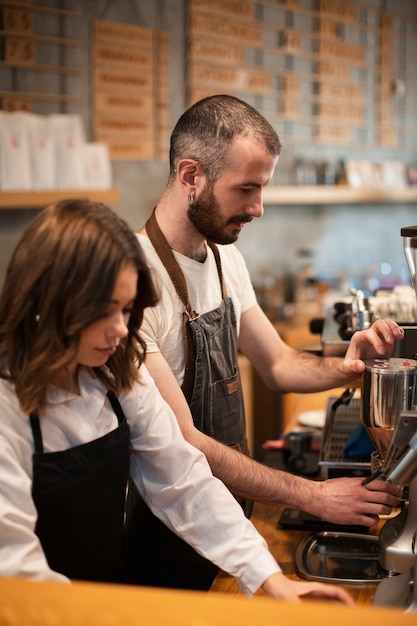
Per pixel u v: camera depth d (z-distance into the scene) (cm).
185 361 205
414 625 101
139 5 454
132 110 454
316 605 107
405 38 684
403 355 204
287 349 241
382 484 187
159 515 172
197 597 109
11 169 355
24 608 108
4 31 387
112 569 169
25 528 138
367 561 188
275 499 188
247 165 190
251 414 487
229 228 199
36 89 407
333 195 562
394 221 702
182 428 190
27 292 139
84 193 380
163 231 205
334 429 248
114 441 162
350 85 620
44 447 153
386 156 681
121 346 160
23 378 142
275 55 550
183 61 484
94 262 136
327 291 555
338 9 599
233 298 226
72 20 419
